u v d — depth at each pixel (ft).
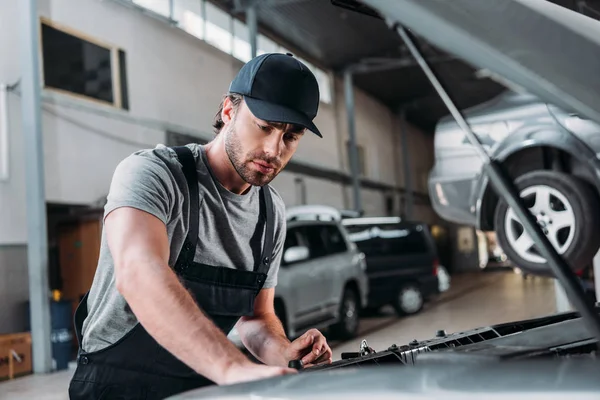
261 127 3.63
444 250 80.53
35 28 24.64
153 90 33.47
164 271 3.20
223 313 4.32
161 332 3.01
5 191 26.30
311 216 26.73
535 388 1.94
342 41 47.70
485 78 2.58
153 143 33.06
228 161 4.14
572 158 12.08
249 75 3.59
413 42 2.61
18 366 23.15
